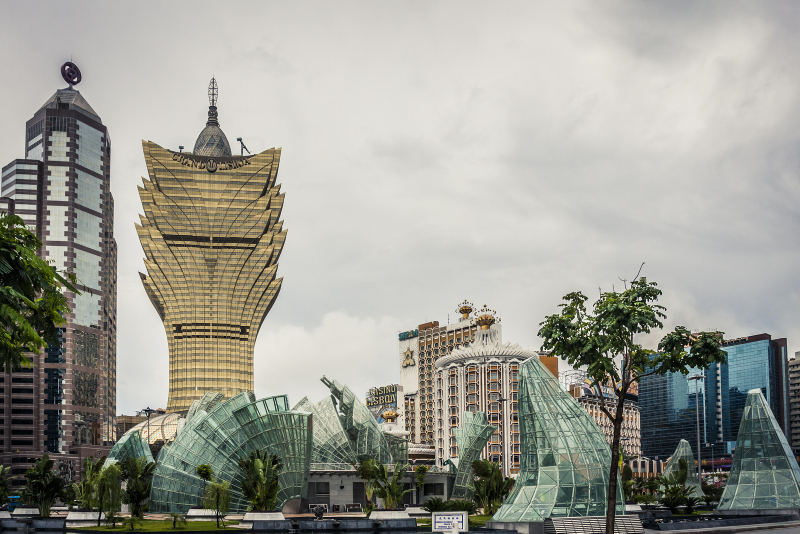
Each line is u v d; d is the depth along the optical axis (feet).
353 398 506.89
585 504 265.75
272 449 376.07
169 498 379.35
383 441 511.40
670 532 239.09
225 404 392.06
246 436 377.09
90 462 353.72
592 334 182.50
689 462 492.95
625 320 178.81
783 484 356.38
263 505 302.25
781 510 333.83
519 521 244.42
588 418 286.05
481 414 513.86
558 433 277.23
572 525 234.38
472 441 506.07
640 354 185.88
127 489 295.69
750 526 265.13
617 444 185.26
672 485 377.91
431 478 532.32
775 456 363.56
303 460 380.37
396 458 579.48
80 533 260.21
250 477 306.14
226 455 374.84
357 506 456.86
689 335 182.70
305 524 261.03
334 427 495.41
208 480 338.54
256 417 378.73
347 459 484.74
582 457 273.33
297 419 382.01
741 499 363.76
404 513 318.24
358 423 499.10
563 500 265.34
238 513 363.97
